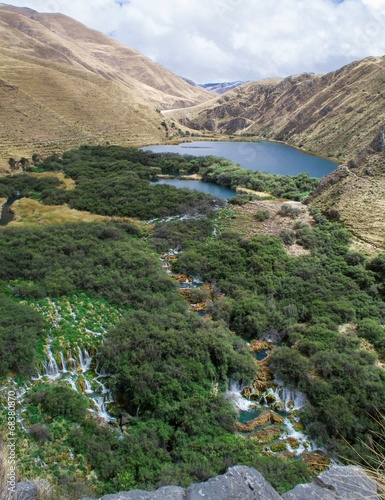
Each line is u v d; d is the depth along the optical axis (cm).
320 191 8306
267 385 3750
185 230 7075
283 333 4431
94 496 2455
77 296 4916
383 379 3591
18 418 3078
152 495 992
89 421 3123
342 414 3241
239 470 1068
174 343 3884
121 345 3878
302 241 6594
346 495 1023
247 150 16675
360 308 4797
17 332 3894
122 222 7556
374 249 6041
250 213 8156
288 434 3256
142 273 5450
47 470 2633
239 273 5644
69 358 3862
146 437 2995
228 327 4584
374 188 7338
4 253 5675
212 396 3453
